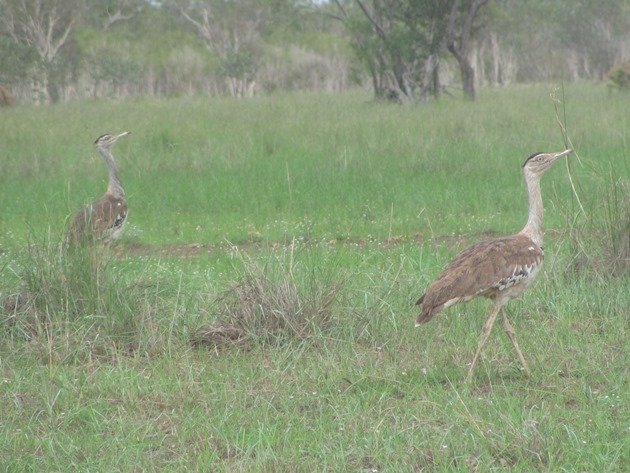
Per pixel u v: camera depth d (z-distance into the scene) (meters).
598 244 22.72
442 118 54.88
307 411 16.16
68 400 16.75
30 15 117.62
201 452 14.53
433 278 22.41
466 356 18.50
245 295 20.22
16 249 27.06
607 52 145.12
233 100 92.81
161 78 141.50
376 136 47.69
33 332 19.70
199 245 29.83
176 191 37.00
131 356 19.28
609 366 17.52
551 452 13.91
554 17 141.00
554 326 20.11
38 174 41.47
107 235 26.17
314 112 65.81
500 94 88.75
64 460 14.45
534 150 42.44
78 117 67.00
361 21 82.56
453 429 14.83
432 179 37.50
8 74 111.31
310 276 20.80
